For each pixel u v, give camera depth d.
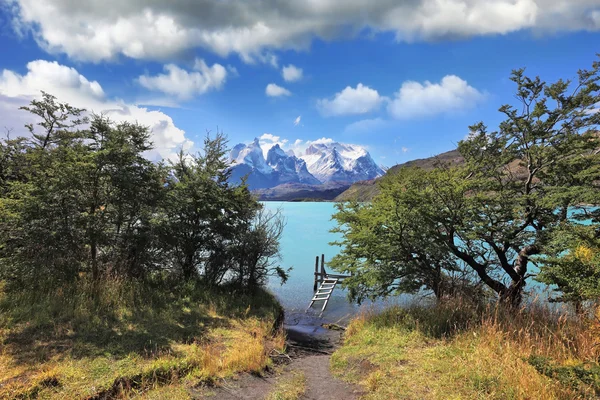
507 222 8.47
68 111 10.10
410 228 8.62
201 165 12.28
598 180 7.61
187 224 10.86
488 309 6.60
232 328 7.94
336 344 9.34
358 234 9.13
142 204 9.16
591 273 4.74
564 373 3.54
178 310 8.23
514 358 4.44
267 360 6.25
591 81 7.44
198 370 5.16
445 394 3.85
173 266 10.65
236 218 12.27
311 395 4.63
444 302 7.44
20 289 7.09
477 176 9.15
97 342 5.67
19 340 5.36
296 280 20.92
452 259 8.68
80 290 7.43
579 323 5.24
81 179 7.99
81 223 7.84
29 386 4.06
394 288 9.21
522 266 8.31
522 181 9.03
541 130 7.99
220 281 11.91
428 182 8.89
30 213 7.38
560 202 6.98
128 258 9.12
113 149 8.27
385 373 4.81
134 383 4.59
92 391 4.19
